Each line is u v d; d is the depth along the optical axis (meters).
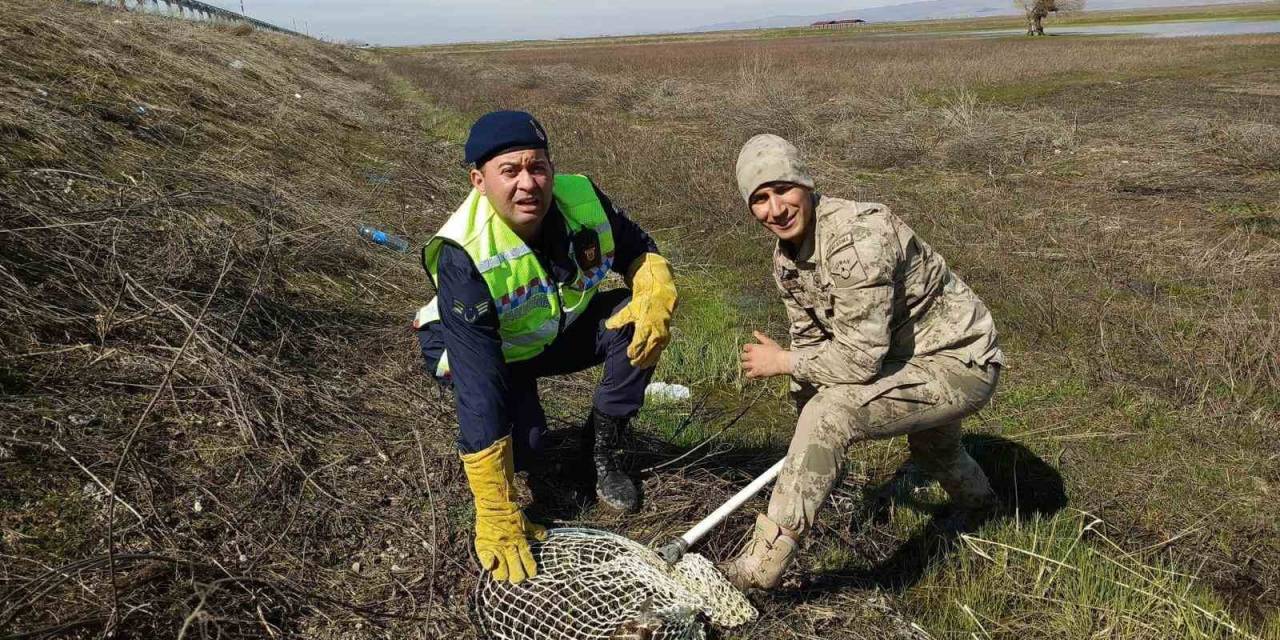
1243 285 5.68
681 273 6.54
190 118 7.15
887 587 2.88
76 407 2.98
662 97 16.95
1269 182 8.60
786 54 32.94
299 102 10.55
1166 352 4.61
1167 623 2.63
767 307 5.74
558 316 2.80
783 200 2.32
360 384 3.87
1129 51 27.77
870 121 12.85
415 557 2.80
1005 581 2.84
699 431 3.84
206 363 3.46
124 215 4.31
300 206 6.05
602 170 10.07
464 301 2.47
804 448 2.42
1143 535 3.16
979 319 2.49
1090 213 7.70
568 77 19.89
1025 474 3.56
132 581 2.38
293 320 4.25
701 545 2.95
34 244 3.72
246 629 2.34
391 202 7.54
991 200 8.22
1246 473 3.53
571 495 3.25
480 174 2.44
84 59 7.16
